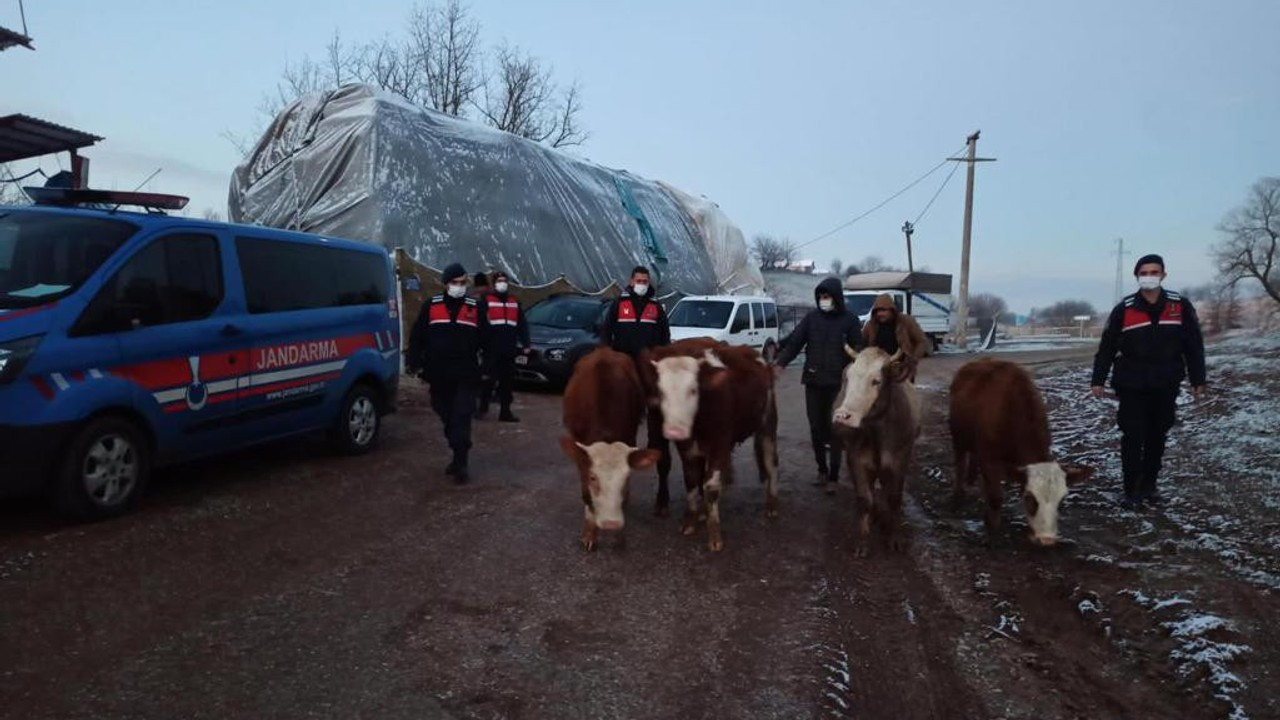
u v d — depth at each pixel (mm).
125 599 4434
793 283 50000
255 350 6805
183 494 6477
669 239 25734
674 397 5379
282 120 16500
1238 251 44281
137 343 5797
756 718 3473
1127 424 6551
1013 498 7375
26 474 5160
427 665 3834
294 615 4340
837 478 7711
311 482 7051
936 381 17391
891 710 3627
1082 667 4059
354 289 8117
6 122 10312
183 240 6320
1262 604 4582
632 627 4375
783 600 4863
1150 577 5023
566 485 7430
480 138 18453
